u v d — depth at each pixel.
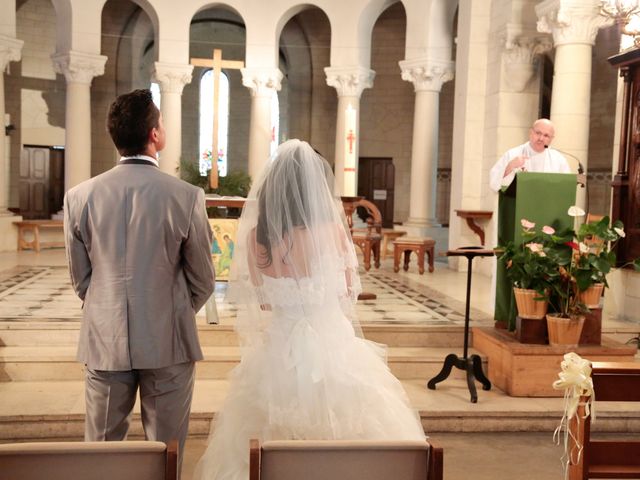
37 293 7.80
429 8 13.00
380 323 6.59
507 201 6.05
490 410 5.11
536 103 10.29
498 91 10.27
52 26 17.77
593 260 5.34
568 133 8.66
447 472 4.34
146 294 2.88
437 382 5.61
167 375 2.96
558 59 8.70
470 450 4.73
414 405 5.19
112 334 2.87
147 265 2.89
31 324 6.05
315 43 18.94
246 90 20.70
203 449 4.66
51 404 4.98
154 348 2.88
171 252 2.94
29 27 17.47
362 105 18.81
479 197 10.97
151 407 2.99
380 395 2.89
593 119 14.86
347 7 14.45
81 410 4.86
